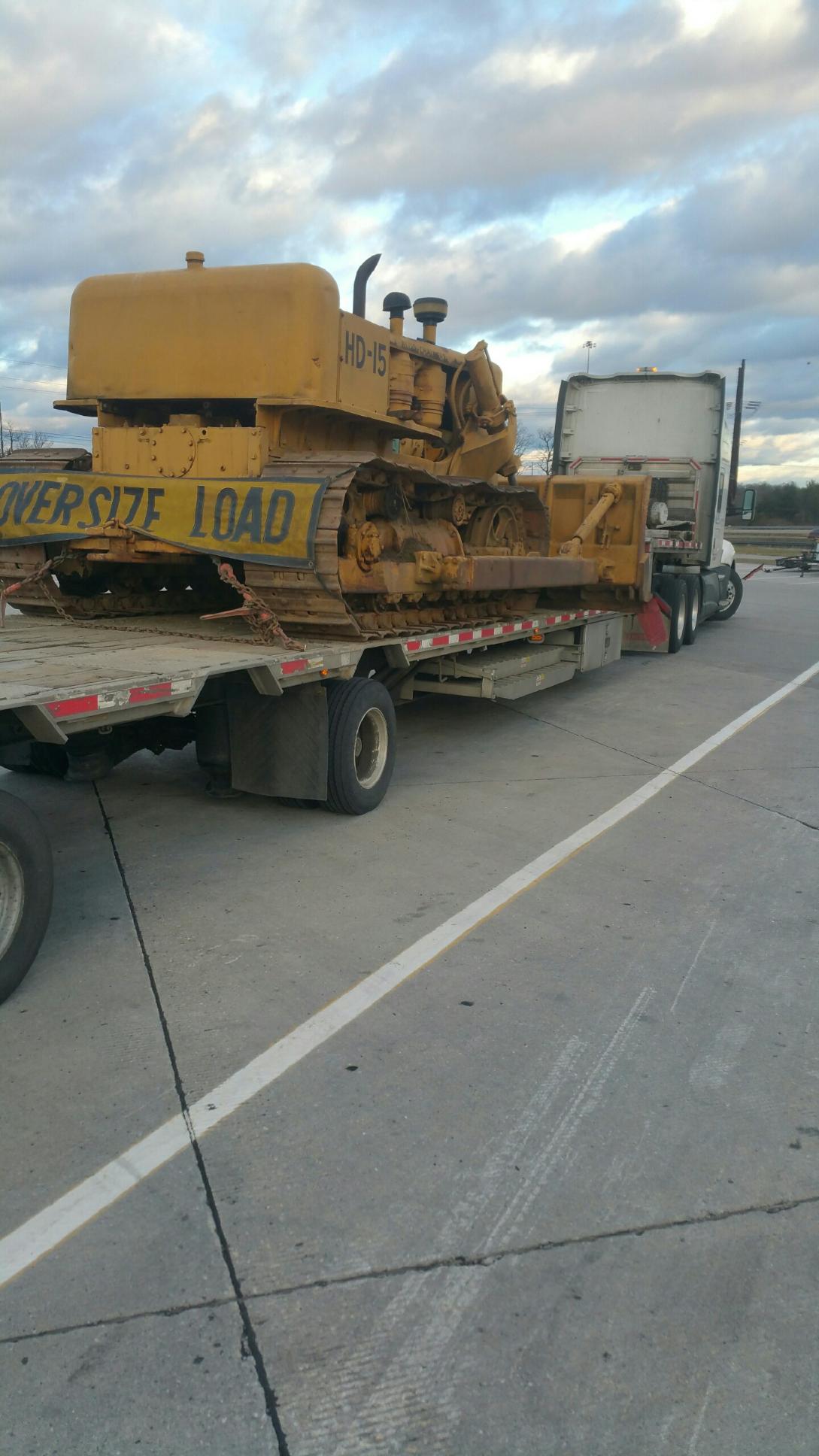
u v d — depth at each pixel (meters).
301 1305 2.38
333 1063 3.40
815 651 14.41
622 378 14.20
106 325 6.83
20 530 6.50
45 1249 2.54
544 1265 2.52
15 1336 2.28
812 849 5.73
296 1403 2.13
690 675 12.13
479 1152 2.95
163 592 7.97
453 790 6.78
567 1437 2.07
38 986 3.91
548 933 4.49
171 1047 3.49
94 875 5.06
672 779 7.19
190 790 6.63
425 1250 2.56
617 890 5.03
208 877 5.07
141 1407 2.12
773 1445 2.06
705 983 4.04
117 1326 2.31
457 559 6.98
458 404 8.66
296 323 6.33
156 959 4.15
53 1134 3.01
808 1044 3.60
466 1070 3.37
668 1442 2.06
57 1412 2.10
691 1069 3.41
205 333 6.54
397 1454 2.02
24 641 5.65
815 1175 2.88
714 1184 2.83
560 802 6.54
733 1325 2.35
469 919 4.61
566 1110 3.16
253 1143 2.97
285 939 4.37
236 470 6.31
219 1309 2.37
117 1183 2.79
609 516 11.63
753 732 8.88
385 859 5.38
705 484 14.20
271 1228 2.63
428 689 7.87
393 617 6.92
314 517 5.53
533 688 8.77
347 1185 2.80
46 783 6.75
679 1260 2.54
